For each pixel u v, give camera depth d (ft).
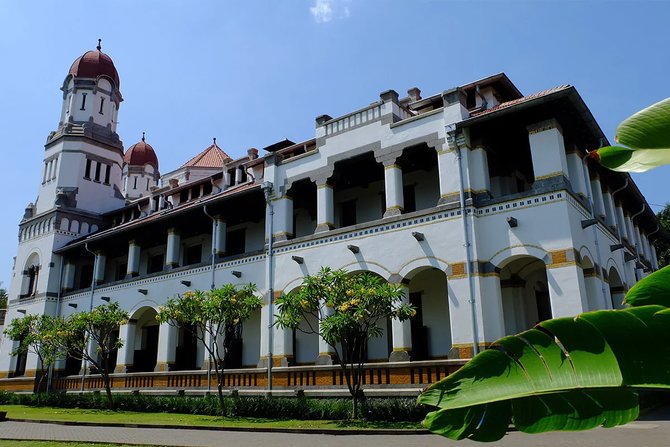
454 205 56.49
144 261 100.12
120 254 104.53
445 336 65.00
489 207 55.42
